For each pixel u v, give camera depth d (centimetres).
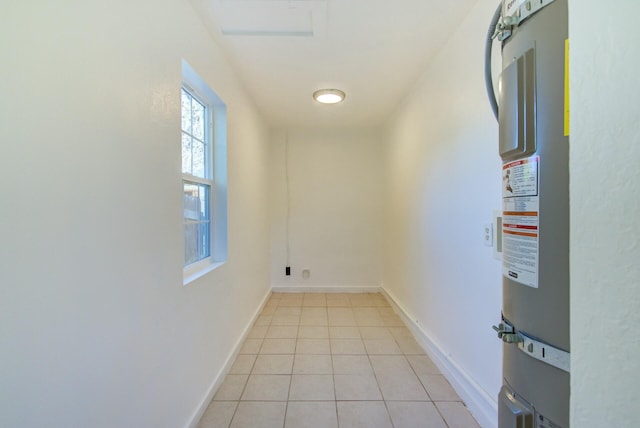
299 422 145
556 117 56
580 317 39
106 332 82
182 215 128
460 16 153
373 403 159
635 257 32
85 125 75
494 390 133
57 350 68
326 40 174
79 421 73
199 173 178
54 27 66
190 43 139
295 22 157
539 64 59
